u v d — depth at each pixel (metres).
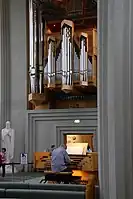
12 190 6.85
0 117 10.37
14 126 10.45
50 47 9.99
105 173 4.78
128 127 4.19
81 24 10.60
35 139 10.26
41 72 10.04
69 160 7.88
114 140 4.29
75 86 9.84
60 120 10.10
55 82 9.96
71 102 10.61
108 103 4.51
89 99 10.48
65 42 9.89
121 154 4.21
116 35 4.32
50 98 10.54
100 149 5.05
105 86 4.86
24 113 10.41
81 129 9.91
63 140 10.06
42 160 9.66
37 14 10.31
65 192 6.48
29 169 10.05
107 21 4.75
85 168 8.53
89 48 9.98
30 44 10.23
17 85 10.55
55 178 7.38
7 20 10.68
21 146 10.34
